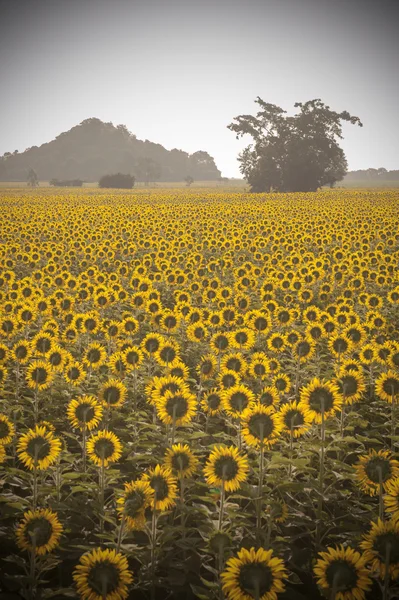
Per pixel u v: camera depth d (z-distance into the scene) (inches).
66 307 518.6
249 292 687.1
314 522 223.1
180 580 193.2
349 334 384.8
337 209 1943.9
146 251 1094.4
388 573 159.8
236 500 247.0
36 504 226.4
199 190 4995.1
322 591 154.8
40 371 319.0
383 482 207.8
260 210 1911.9
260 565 147.9
